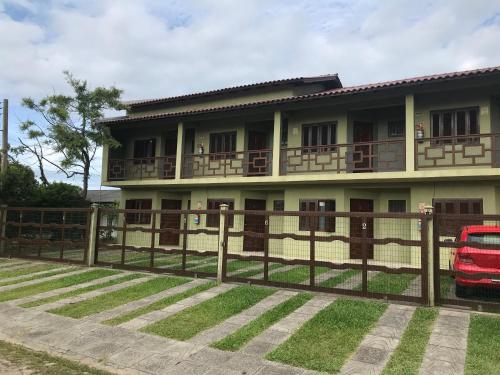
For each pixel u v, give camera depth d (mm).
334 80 15094
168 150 17891
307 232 13547
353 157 13352
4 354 5043
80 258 11055
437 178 11242
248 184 14516
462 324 5582
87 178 16531
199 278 8758
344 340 5215
